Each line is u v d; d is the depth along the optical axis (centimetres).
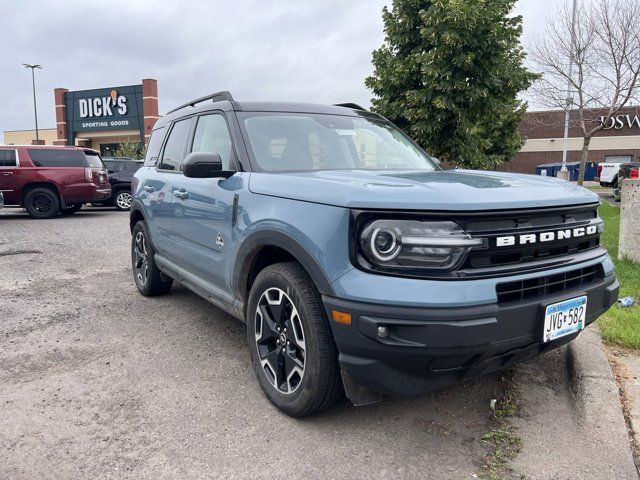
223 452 256
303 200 265
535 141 4272
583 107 1300
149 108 4016
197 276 396
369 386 242
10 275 641
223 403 306
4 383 334
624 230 615
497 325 226
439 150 1145
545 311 242
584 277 274
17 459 251
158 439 268
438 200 230
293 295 270
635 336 367
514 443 259
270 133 356
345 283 235
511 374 334
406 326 222
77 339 414
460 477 235
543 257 255
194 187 379
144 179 508
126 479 236
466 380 247
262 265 322
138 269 544
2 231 1054
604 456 246
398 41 1132
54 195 1305
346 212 239
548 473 235
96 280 615
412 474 237
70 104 4234
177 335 422
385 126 435
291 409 279
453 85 1031
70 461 249
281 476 237
